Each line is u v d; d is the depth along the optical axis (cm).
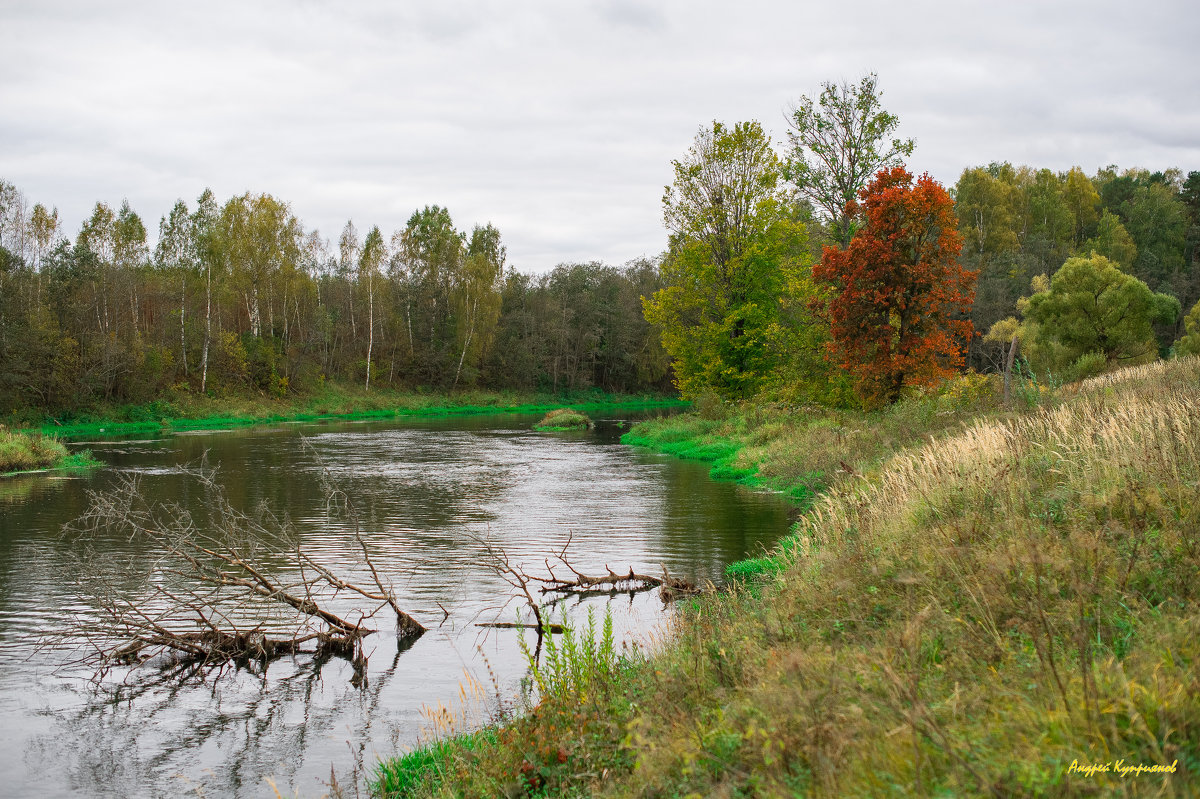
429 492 2270
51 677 943
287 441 4109
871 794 344
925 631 538
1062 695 372
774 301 3912
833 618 656
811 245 4491
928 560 690
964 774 338
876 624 617
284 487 2378
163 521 1828
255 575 1033
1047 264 7025
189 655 1009
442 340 8269
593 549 1495
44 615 1163
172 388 5569
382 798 632
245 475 2684
